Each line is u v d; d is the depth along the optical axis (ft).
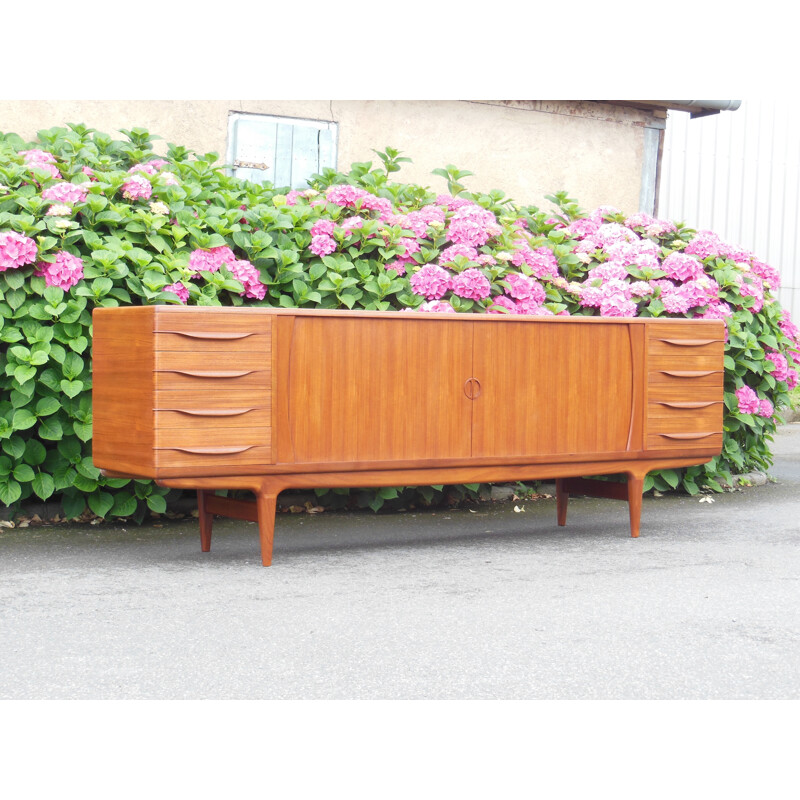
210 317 13.61
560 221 23.52
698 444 17.40
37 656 10.07
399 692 9.20
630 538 16.63
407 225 19.76
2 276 16.11
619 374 16.69
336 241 19.24
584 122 29.09
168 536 16.34
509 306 19.51
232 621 11.36
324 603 12.20
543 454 16.07
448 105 27.02
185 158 21.65
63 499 16.69
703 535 16.89
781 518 18.60
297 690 9.22
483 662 10.03
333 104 25.54
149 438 13.42
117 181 17.81
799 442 32.19
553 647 10.54
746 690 9.35
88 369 16.49
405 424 15.06
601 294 20.40
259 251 18.25
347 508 19.30
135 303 17.34
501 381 15.74
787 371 22.16
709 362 17.49
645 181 30.32
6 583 12.98
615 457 16.58
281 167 25.07
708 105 30.30
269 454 14.11
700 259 22.08
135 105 23.26
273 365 14.08
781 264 48.32
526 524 17.95
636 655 10.30
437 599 12.45
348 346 14.64
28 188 17.46
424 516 18.62
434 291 18.97
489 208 22.43
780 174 47.75
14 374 15.74
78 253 16.78
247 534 16.65
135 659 10.01
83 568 13.92
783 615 11.84
